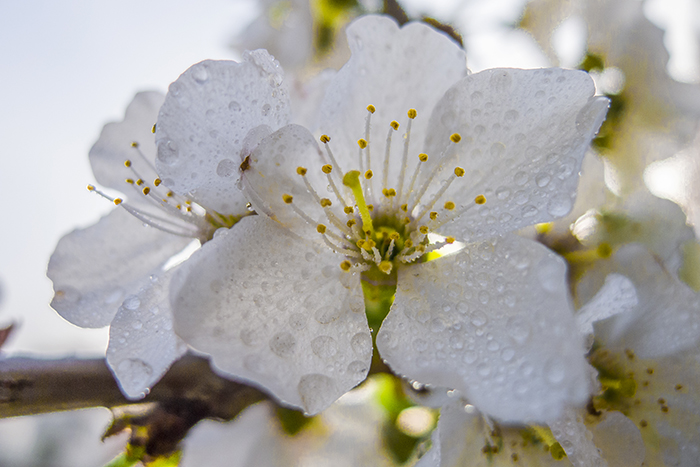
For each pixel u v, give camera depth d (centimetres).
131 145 10
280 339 9
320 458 11
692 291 10
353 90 10
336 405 11
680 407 10
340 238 9
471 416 9
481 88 9
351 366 9
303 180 9
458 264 9
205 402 10
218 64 9
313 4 12
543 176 9
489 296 9
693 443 10
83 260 10
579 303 10
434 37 10
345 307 9
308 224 9
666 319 10
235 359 9
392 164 10
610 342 10
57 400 9
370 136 10
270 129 9
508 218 9
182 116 9
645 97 12
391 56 10
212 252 9
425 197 10
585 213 10
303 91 10
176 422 10
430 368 9
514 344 9
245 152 9
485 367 9
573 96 9
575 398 8
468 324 9
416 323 9
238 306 9
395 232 10
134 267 10
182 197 10
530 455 9
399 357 9
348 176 9
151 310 9
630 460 9
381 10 12
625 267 10
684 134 11
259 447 11
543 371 9
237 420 11
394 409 11
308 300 9
